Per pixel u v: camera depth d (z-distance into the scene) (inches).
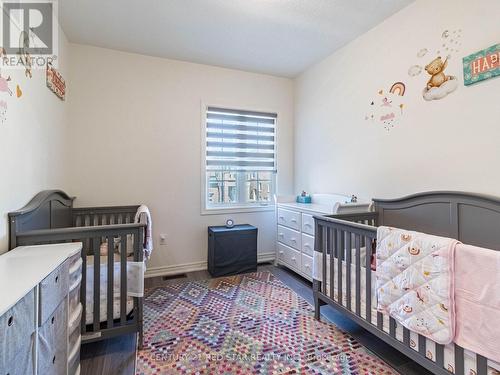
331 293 78.7
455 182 74.8
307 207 115.6
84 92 111.0
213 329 79.0
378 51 97.9
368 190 103.0
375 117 99.6
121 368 62.8
